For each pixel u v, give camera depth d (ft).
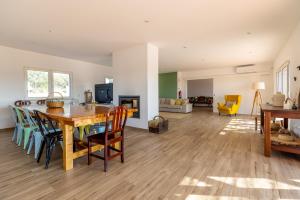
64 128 7.32
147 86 14.76
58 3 8.05
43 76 18.35
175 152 9.58
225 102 26.50
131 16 9.48
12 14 9.16
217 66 27.02
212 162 8.16
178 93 33.42
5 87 15.58
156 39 13.57
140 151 9.75
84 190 5.85
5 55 15.53
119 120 7.80
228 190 5.80
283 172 7.06
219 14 9.28
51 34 12.35
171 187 6.02
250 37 13.16
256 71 24.72
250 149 10.01
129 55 15.87
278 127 11.69
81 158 8.68
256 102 25.05
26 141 10.08
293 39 11.83
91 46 15.47
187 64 25.09
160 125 14.07
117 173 7.08
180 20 10.02
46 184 6.23
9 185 6.16
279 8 8.61
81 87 22.09
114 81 17.24
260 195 5.51
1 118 15.38
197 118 22.21
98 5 8.27
